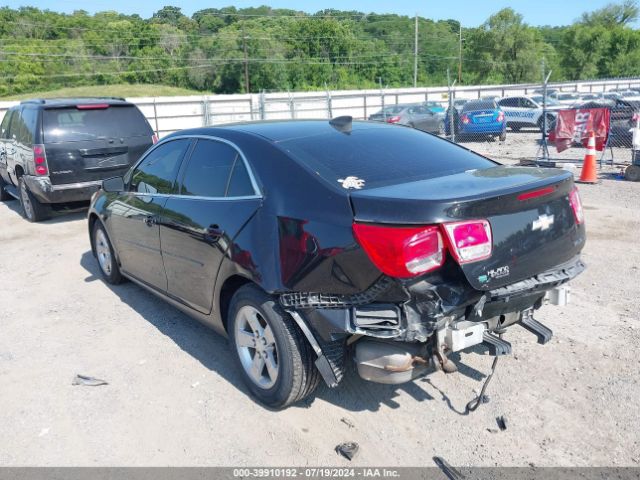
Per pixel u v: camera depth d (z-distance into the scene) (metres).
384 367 3.13
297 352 3.36
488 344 3.30
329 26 80.19
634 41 75.62
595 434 3.29
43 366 4.36
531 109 24.06
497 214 3.06
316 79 79.00
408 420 3.48
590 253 6.58
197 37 81.38
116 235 5.47
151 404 3.77
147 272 5.00
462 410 3.56
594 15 85.06
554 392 3.71
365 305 3.04
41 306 5.64
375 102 43.38
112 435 3.45
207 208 3.98
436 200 2.91
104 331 4.96
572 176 3.55
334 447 3.27
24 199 9.65
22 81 74.44
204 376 4.11
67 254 7.55
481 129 19.69
